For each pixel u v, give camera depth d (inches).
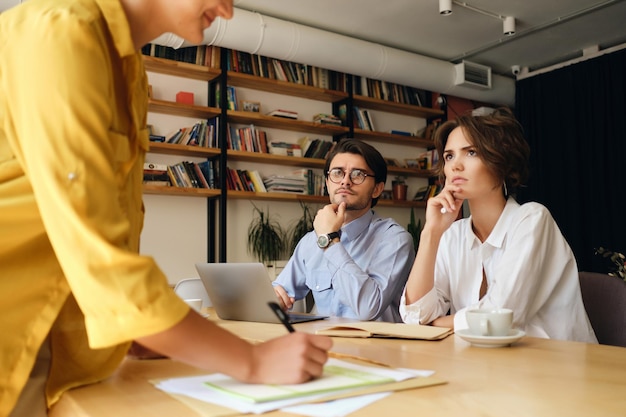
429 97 231.1
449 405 23.2
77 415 24.0
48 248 26.5
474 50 213.3
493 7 177.8
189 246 175.8
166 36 154.4
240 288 62.3
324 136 206.5
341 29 191.8
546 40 206.2
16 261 25.8
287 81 188.4
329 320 65.0
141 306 22.5
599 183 208.4
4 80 24.8
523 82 235.5
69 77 23.2
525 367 32.4
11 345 25.3
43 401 27.6
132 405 24.4
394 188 217.0
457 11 179.5
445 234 68.4
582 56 222.1
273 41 171.8
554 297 58.1
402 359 35.6
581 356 36.6
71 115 23.0
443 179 69.4
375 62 193.3
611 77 207.2
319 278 86.0
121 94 28.9
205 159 179.5
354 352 38.6
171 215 173.5
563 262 57.7
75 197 22.7
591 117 212.4
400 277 80.8
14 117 24.4
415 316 57.8
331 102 208.4
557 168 222.7
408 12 179.6
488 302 55.6
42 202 23.5
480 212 63.6
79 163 23.0
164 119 173.2
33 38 23.8
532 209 58.5
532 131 231.3
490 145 59.6
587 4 177.5
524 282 55.0
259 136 183.3
